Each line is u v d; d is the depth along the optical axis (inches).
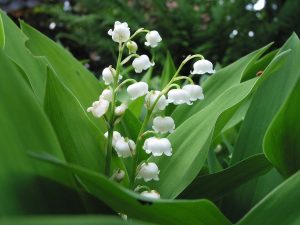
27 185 3.3
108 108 4.3
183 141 4.7
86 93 5.9
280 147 4.3
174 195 4.3
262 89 5.5
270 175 5.1
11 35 5.6
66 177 3.7
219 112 4.7
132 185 4.2
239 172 4.4
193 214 3.3
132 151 4.2
